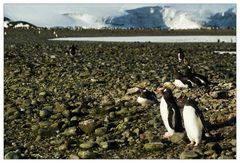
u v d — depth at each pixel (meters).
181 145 11.52
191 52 38.47
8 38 64.62
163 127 12.92
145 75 21.17
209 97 15.87
